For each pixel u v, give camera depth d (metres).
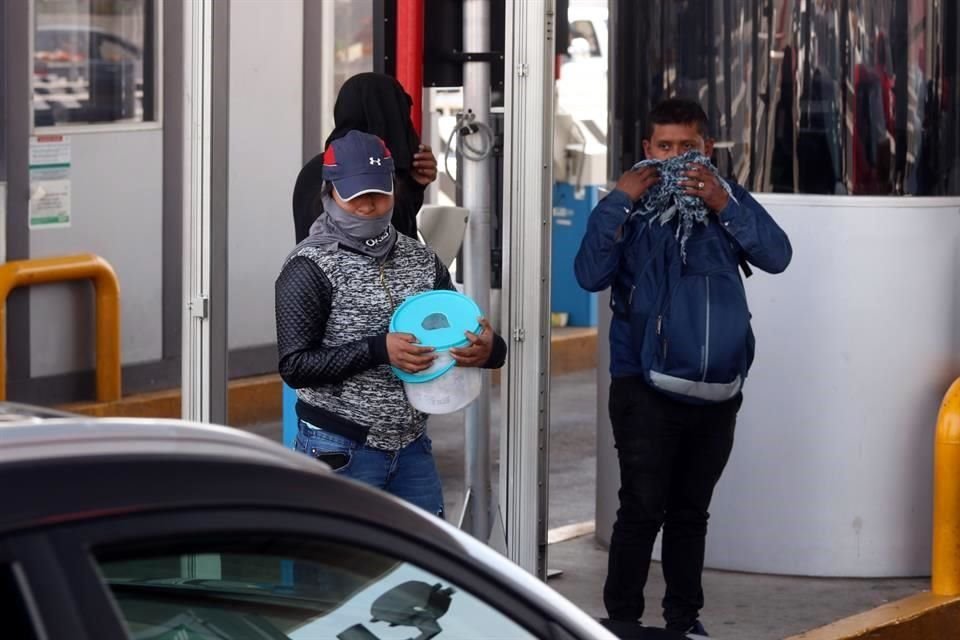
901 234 17.61
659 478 14.37
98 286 26.23
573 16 38.97
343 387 12.42
